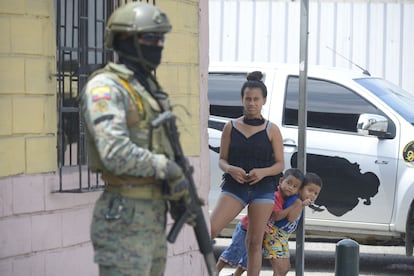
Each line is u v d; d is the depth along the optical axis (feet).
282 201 63.52
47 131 48.06
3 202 44.88
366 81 82.58
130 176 36.19
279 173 62.69
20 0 46.09
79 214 50.37
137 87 36.52
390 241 79.00
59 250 48.80
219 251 87.92
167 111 37.06
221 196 62.75
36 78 47.24
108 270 36.06
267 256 64.28
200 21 61.46
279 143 63.10
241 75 82.64
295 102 81.15
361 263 85.51
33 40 47.03
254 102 62.69
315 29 121.90
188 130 59.77
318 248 93.66
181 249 59.26
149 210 36.32
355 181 78.43
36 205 47.11
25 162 46.44
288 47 120.67
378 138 78.43
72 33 51.26
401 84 120.78
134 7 36.65
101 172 37.22
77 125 51.37
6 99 45.24
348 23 121.39
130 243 35.91
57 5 49.62
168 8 57.77
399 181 77.46
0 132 44.78
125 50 36.81
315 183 63.98
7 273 45.14
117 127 35.27
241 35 121.49
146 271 36.27
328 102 81.00
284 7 120.47
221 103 82.07
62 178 49.24
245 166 62.54
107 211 36.06
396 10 120.57
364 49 121.29
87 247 51.03
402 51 120.88
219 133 80.74
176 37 58.70
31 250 46.78
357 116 80.23
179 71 59.11
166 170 35.81
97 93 35.47
